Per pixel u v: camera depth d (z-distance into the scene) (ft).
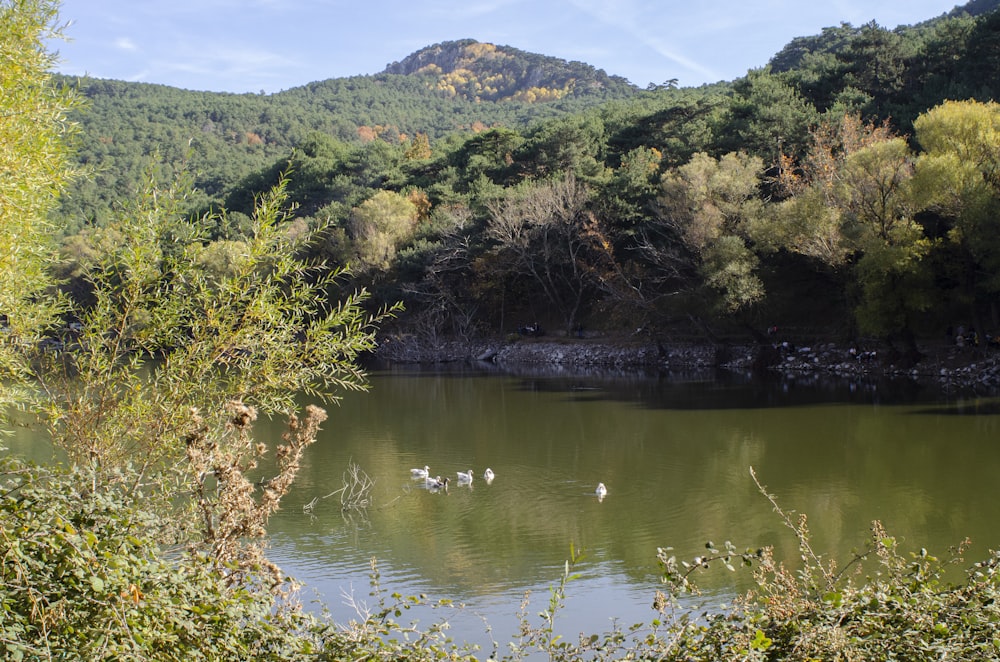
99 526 15.81
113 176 306.76
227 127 578.25
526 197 199.82
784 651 17.81
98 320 25.48
